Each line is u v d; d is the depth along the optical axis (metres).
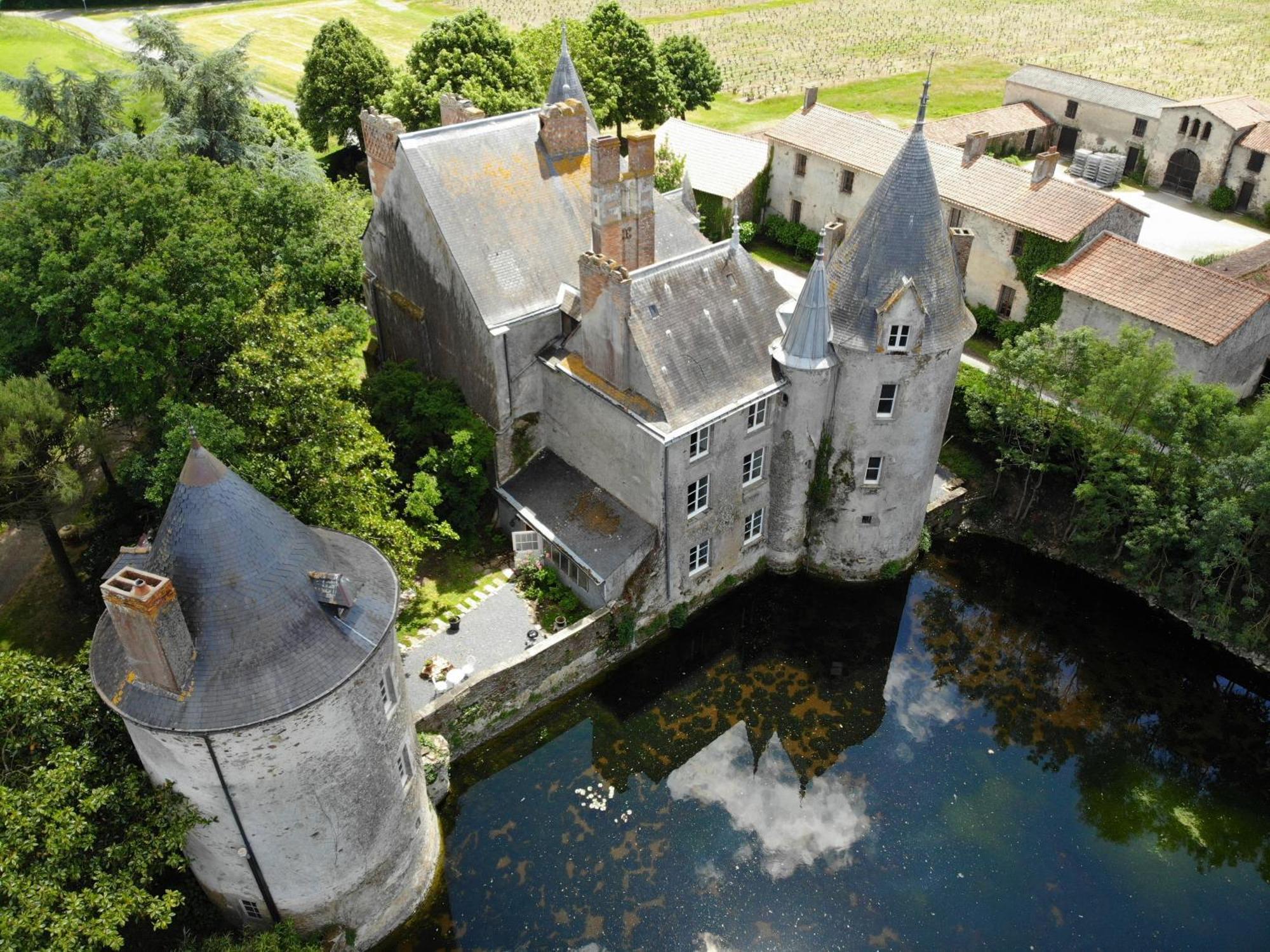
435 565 45.62
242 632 25.61
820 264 40.09
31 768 27.31
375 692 28.33
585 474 45.50
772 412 43.53
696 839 37.03
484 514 47.75
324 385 38.16
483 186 44.34
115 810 27.12
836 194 72.69
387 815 30.88
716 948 33.59
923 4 160.12
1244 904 35.41
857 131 72.06
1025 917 34.78
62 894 25.00
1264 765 40.75
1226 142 80.75
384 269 49.84
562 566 44.12
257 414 36.62
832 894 35.31
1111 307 56.56
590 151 44.38
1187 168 84.75
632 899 34.94
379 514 40.53
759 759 40.41
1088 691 43.88
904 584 49.53
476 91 68.12
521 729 41.22
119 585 23.81
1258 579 45.34
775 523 47.56
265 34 131.75
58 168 53.62
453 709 38.25
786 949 33.66
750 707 42.84
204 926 31.14
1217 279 54.50
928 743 41.28
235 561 25.58
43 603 42.25
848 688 43.91
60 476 36.22
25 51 106.19
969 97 113.62
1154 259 57.00
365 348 55.84
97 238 37.28
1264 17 148.12
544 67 77.62
